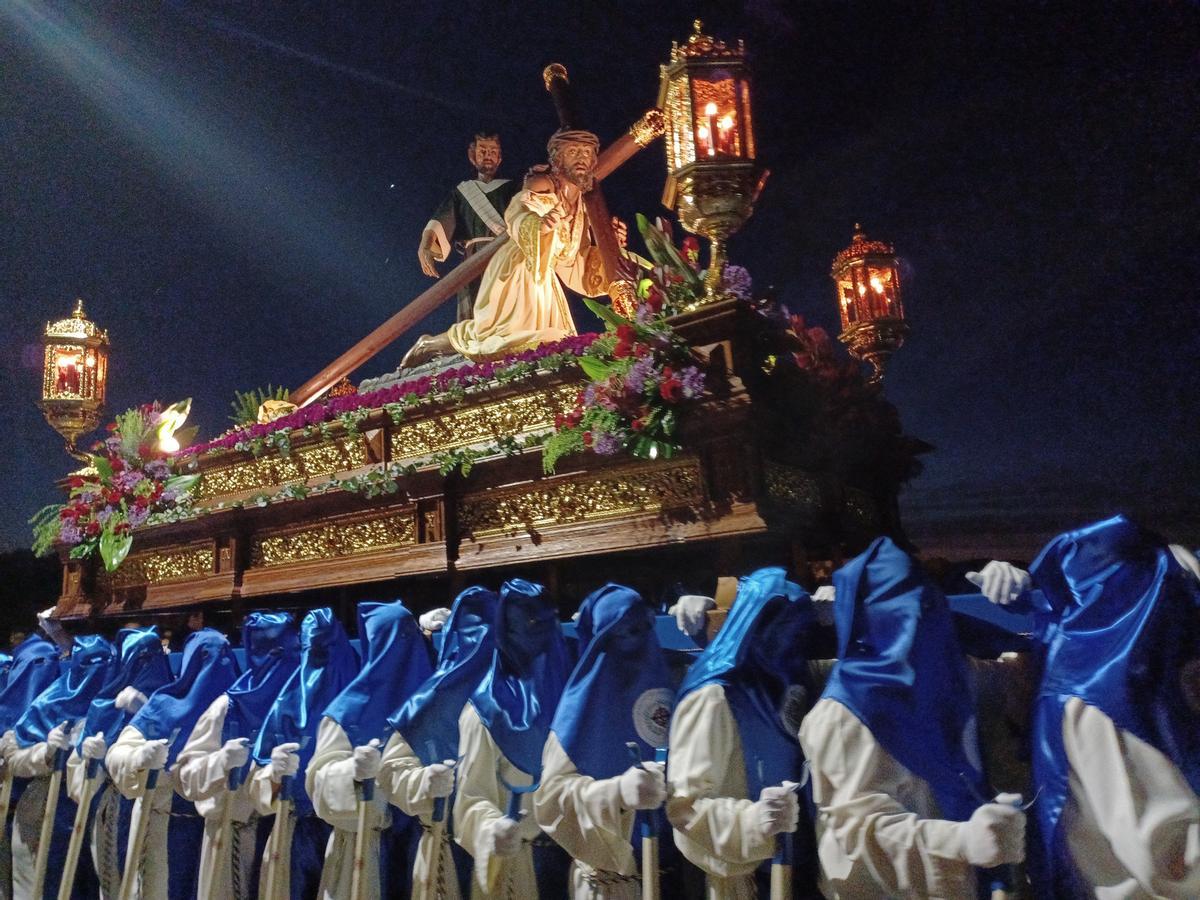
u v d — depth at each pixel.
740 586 3.17
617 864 3.05
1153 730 2.50
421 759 3.41
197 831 4.66
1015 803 2.37
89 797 4.46
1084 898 2.51
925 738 2.60
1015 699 3.09
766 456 4.06
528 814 3.33
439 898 3.44
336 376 6.64
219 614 6.85
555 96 5.73
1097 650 2.64
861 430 4.86
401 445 5.09
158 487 6.04
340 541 5.24
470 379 4.74
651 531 4.03
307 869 4.07
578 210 5.84
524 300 5.82
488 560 4.52
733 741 2.84
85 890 5.02
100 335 7.66
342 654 4.14
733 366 3.88
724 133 4.14
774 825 2.58
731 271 4.08
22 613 10.03
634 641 3.19
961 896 2.40
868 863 2.50
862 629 2.77
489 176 6.97
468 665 3.61
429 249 6.88
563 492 4.39
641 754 3.00
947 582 3.84
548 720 3.41
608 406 4.04
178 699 4.53
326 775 3.54
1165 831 2.37
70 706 5.04
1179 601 2.66
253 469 5.79
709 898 2.99
